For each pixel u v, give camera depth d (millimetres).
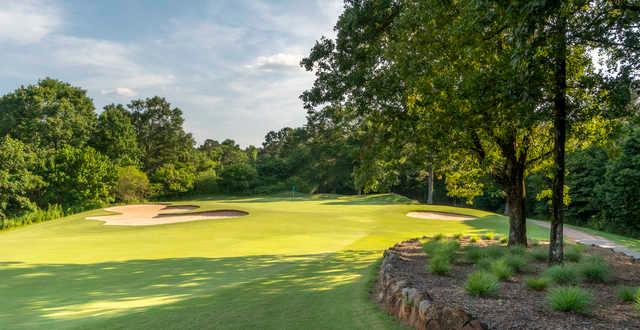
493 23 7793
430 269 7785
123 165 57938
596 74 8242
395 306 5832
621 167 27047
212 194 62938
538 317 4793
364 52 13781
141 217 30422
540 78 7539
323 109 16750
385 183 15539
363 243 17312
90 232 21953
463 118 9461
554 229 8812
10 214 38781
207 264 12219
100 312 7016
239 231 20750
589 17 7477
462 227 24141
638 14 6715
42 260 13461
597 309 5266
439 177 16984
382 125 14859
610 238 21141
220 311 6348
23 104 51281
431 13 9789
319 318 5668
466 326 4379
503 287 6570
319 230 21484
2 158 39219
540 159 13812
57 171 44625
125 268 11750
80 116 55469
